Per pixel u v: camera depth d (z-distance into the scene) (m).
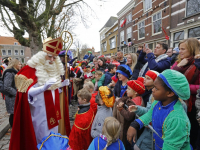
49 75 2.20
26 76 1.99
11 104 2.81
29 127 1.95
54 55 2.14
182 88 1.03
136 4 13.95
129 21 15.91
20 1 4.72
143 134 1.70
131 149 2.01
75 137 1.84
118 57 4.42
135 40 14.48
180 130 1.01
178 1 9.06
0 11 6.43
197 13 7.86
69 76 4.19
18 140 1.92
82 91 2.04
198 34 7.93
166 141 1.05
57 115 2.31
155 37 11.37
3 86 2.71
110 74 3.67
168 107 1.14
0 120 3.65
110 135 1.37
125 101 1.95
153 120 1.27
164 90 1.11
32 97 1.99
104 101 1.92
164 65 2.23
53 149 1.52
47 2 6.12
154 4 11.21
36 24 5.82
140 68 3.05
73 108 4.53
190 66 1.82
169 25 9.78
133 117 1.79
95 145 1.41
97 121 1.89
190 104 1.79
